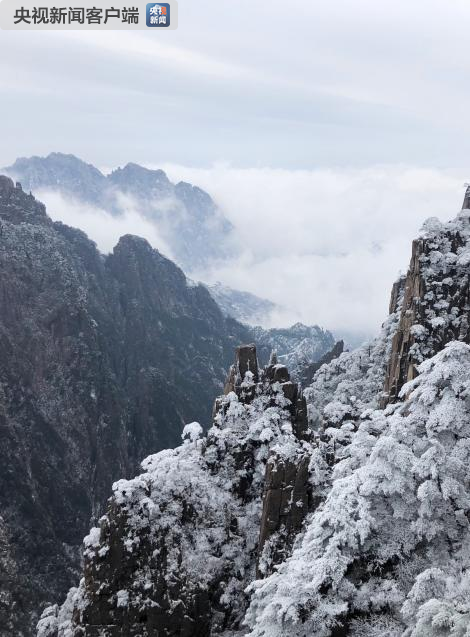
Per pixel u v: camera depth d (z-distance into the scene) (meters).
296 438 56.41
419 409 41.88
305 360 156.00
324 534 37.75
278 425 58.34
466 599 31.08
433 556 37.47
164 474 51.91
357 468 42.94
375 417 47.84
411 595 33.88
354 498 38.16
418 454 40.00
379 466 38.34
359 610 35.97
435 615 28.91
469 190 89.50
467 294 70.94
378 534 38.44
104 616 45.47
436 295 71.50
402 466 37.75
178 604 45.84
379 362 91.50
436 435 40.56
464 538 37.69
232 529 51.97
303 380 144.25
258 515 52.75
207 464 55.81
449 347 41.53
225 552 50.31
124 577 46.41
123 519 47.31
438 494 36.72
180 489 51.53
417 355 69.06
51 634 51.09
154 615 45.44
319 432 76.88
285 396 60.97
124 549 46.62
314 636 34.28
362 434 44.69
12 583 95.00
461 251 73.31
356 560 37.78
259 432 56.91
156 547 47.72
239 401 60.53
